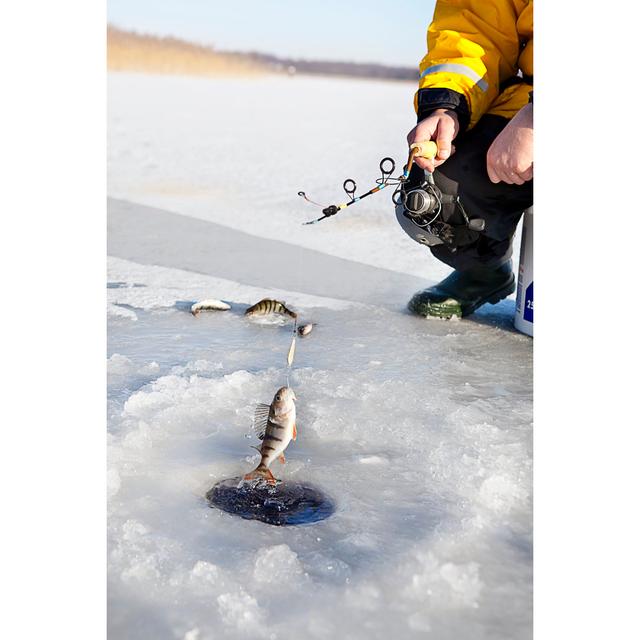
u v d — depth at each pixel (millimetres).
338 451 1290
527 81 1888
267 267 2480
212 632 883
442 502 1138
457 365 1691
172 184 3836
